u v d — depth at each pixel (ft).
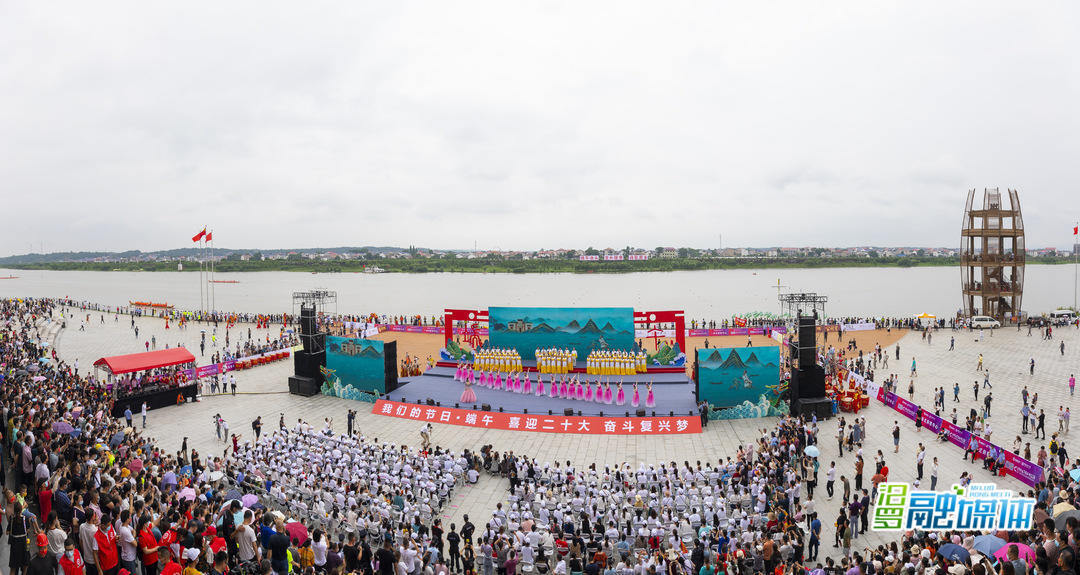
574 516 90.63
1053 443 105.40
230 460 111.24
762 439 117.80
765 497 88.22
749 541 74.33
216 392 180.04
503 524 83.20
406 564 68.23
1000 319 292.61
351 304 598.75
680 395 163.53
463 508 101.45
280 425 136.98
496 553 74.23
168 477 81.71
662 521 83.30
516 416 145.07
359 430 143.02
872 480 98.94
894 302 599.16
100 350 255.50
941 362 211.00
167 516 62.59
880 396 158.40
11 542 51.55
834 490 105.60
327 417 154.30
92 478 68.44
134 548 55.16
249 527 60.64
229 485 98.48
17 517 51.80
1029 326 270.05
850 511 87.04
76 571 47.57
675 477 98.32
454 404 158.20
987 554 58.44
